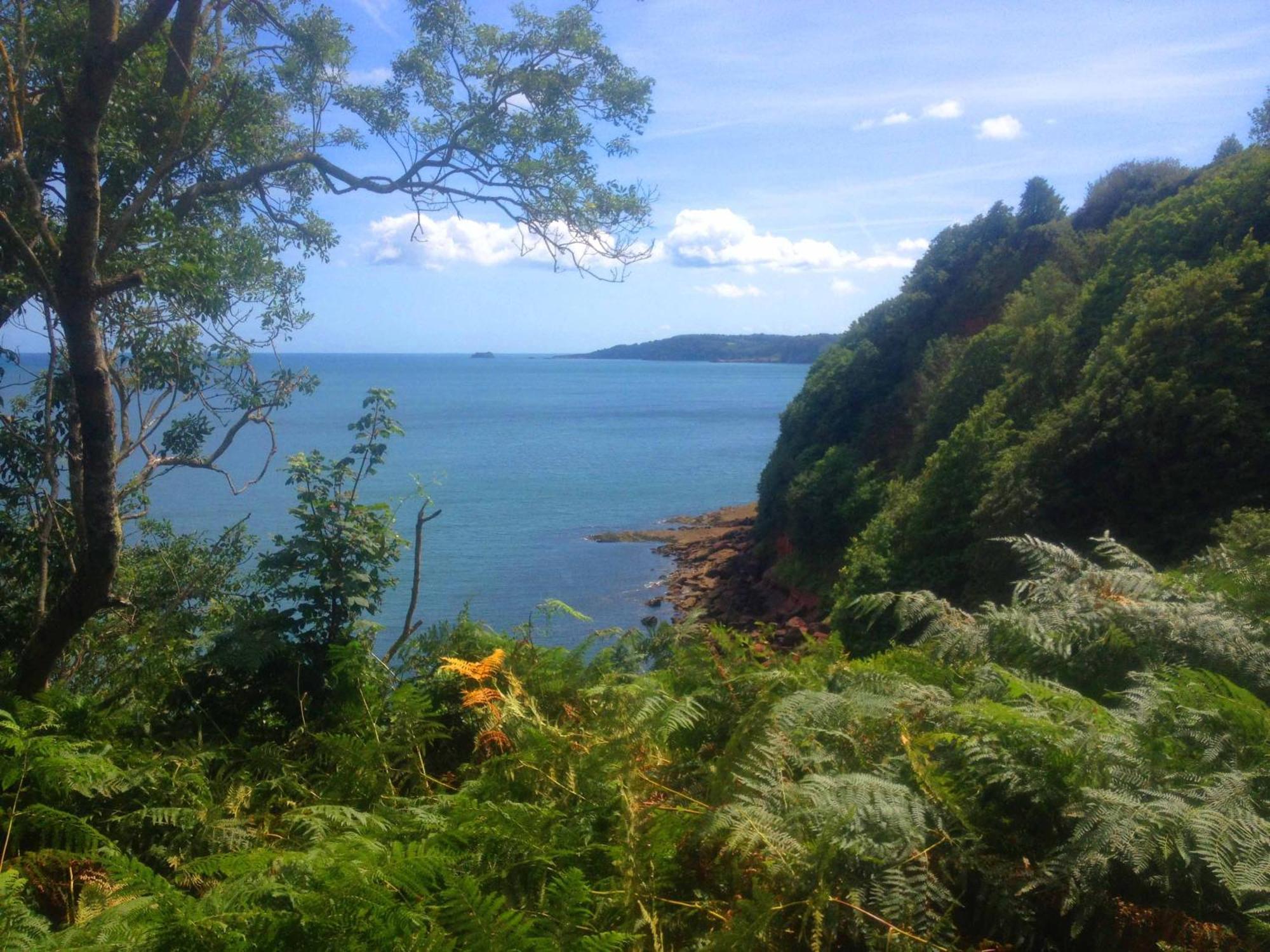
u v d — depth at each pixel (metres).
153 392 9.15
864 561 27.06
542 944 1.86
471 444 104.31
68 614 5.31
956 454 26.06
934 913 2.11
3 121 6.45
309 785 3.51
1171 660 3.28
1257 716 2.53
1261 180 28.75
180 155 7.95
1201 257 28.20
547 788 2.79
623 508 61.91
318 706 4.53
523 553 46.38
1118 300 28.81
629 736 2.91
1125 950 2.07
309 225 10.31
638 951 2.09
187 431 9.38
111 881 2.45
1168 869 2.07
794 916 2.13
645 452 98.69
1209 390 21.16
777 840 2.26
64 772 3.03
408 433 117.00
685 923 2.24
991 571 21.33
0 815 2.88
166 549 9.34
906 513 27.97
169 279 7.07
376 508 5.62
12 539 7.72
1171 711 2.71
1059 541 21.41
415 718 3.51
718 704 3.37
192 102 7.17
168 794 3.14
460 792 2.84
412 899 2.06
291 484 5.61
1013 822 2.45
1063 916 2.21
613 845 2.41
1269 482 19.48
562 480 75.38
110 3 5.04
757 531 45.72
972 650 3.57
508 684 3.74
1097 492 21.48
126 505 9.76
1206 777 2.34
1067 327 30.11
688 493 70.00
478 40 9.73
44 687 5.44
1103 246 39.16
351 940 1.87
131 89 7.51
